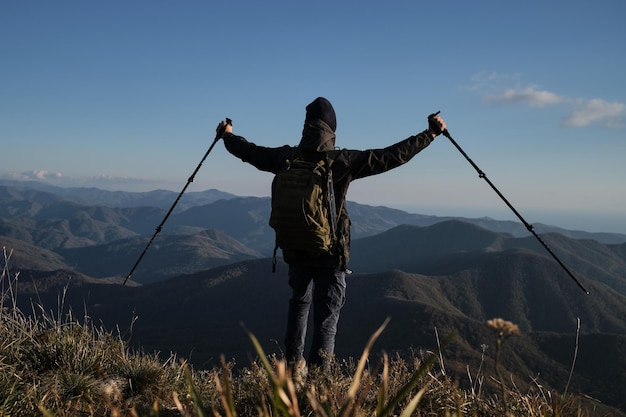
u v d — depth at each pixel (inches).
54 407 137.9
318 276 173.3
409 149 171.0
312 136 171.5
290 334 179.8
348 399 54.5
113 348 193.5
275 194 166.7
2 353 184.2
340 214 169.6
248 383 151.3
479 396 122.0
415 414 122.2
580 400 109.8
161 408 150.5
